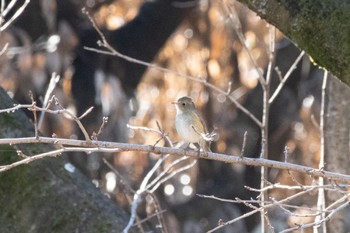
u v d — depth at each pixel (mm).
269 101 8836
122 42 17203
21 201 7523
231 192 17391
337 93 8805
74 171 7812
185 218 16562
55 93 14289
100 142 6098
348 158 8820
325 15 5766
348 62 5707
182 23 14828
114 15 15484
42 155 5980
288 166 6340
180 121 8242
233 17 9305
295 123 16266
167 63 14344
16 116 7816
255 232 16266
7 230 7492
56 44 14664
